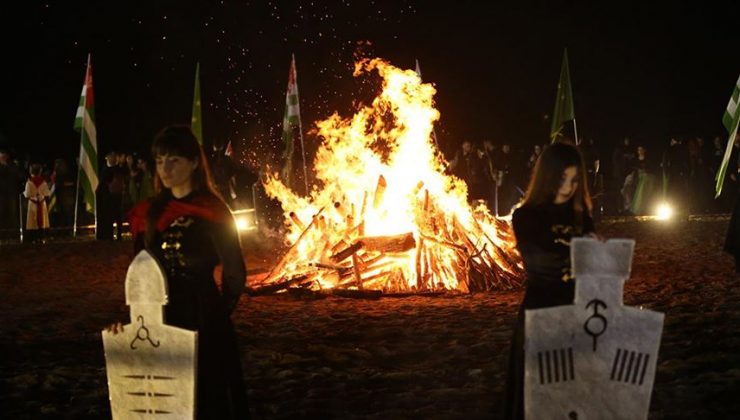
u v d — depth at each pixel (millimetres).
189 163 4633
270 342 8508
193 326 4492
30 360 8023
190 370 4332
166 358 4359
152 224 4582
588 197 4730
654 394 6352
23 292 12328
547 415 4285
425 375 7035
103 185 19844
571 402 4285
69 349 8453
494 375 7000
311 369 7359
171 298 4504
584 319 4266
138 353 4383
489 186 21219
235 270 4574
